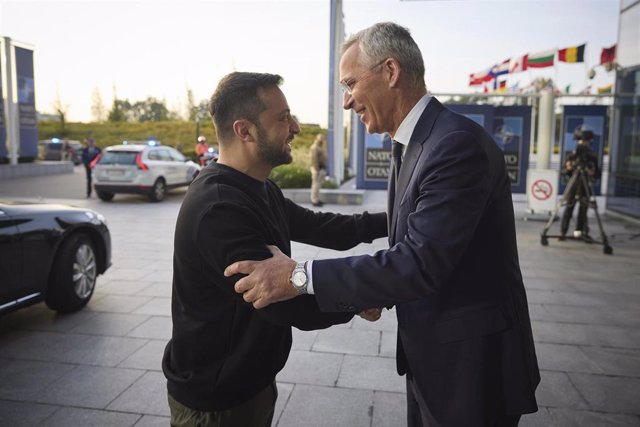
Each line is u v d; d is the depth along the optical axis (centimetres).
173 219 957
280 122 141
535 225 878
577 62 1155
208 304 135
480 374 134
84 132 4397
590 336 378
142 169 1185
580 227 726
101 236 452
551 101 950
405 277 117
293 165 1367
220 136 144
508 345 138
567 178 757
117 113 4919
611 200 996
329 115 1298
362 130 1057
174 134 4200
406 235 131
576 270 571
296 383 306
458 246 120
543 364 331
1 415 270
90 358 339
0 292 354
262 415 150
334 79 1272
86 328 392
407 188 137
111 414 271
